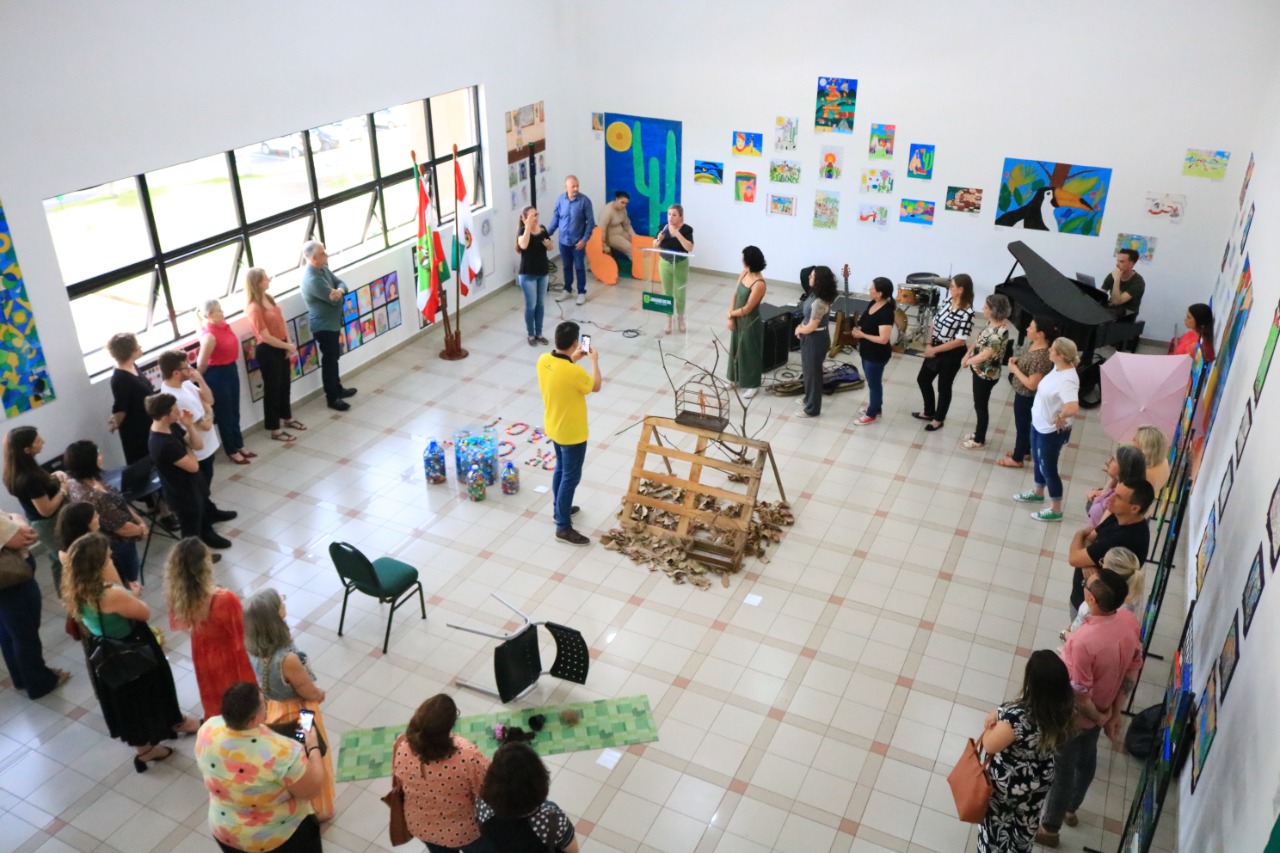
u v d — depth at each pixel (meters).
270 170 8.48
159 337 7.91
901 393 9.57
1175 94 9.42
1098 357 9.70
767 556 7.19
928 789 5.30
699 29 11.18
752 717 5.77
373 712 5.78
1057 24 9.61
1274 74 8.55
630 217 12.62
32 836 5.02
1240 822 3.65
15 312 6.64
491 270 11.61
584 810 5.14
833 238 11.55
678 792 5.27
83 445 5.80
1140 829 4.32
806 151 11.23
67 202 6.90
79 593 4.87
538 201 12.14
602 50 11.79
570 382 6.70
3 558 5.46
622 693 5.93
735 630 6.46
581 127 12.37
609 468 8.23
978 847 4.68
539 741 5.57
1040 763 4.14
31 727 5.71
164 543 7.20
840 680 6.04
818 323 8.66
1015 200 10.48
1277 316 5.08
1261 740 3.59
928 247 11.11
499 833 3.59
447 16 9.88
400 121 9.84
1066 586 6.89
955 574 7.01
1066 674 4.01
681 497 7.71
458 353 10.16
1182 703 4.53
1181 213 9.83
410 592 6.46
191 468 6.54
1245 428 5.38
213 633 4.94
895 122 10.66
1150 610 5.64
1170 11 9.15
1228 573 4.93
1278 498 4.09
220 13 7.52
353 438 8.68
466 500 7.82
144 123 7.18
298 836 4.27
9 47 6.21
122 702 5.16
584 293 11.51
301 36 8.28
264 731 3.97
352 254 9.67
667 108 11.75
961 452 8.54
